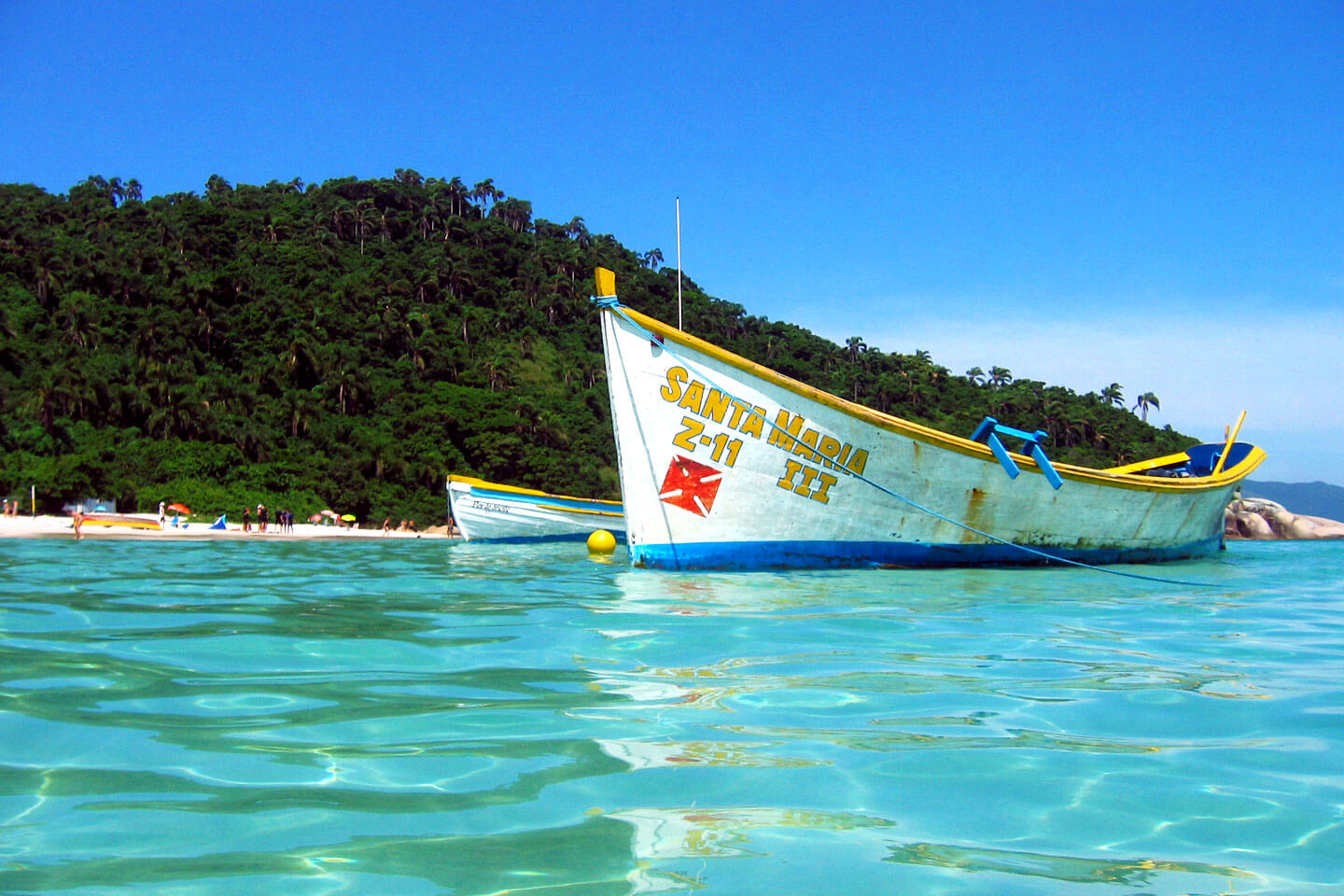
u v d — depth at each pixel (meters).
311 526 50.78
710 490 12.93
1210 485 17.88
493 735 3.99
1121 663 5.89
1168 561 18.22
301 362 76.94
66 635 6.76
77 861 2.67
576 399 94.06
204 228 97.00
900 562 13.80
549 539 27.80
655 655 5.98
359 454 65.56
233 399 68.12
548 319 111.38
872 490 13.34
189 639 6.55
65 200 106.12
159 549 22.05
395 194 127.12
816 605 8.90
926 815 3.11
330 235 108.50
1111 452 109.00
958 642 6.66
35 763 3.57
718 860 2.72
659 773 3.50
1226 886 2.59
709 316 121.06
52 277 75.69
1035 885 2.58
